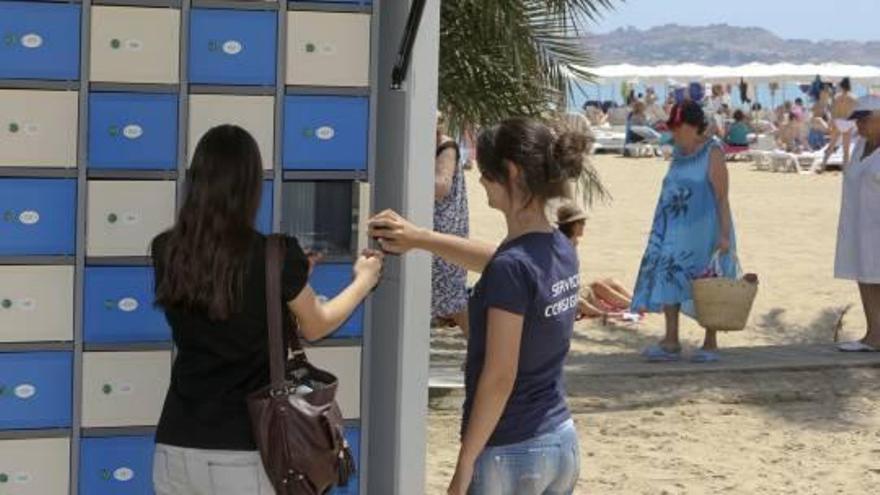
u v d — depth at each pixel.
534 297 4.99
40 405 6.38
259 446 5.12
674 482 9.17
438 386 10.89
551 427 5.09
